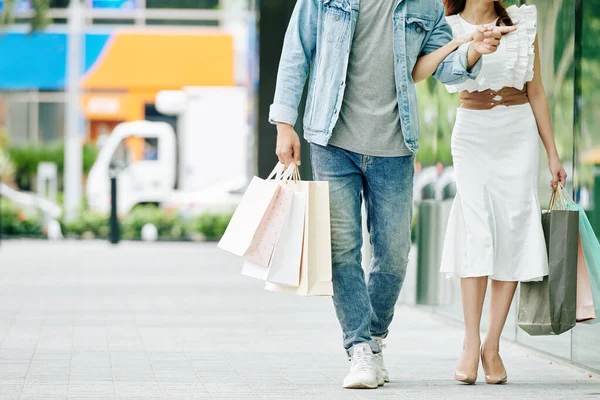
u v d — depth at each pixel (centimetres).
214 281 2344
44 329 1492
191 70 4488
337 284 1002
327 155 988
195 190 4412
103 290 2111
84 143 4503
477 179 1046
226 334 1460
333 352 1286
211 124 4431
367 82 978
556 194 1060
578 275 1020
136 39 4503
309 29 996
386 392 988
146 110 4494
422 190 1784
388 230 1000
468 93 1055
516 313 1349
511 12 1040
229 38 4500
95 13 4600
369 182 998
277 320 1642
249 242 961
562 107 1233
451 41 980
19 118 4584
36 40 4538
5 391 994
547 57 1272
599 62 1150
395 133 980
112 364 1172
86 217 4247
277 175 1000
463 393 985
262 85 2361
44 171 4488
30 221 4234
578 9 1187
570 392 993
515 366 1177
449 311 1620
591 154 1163
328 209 977
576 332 1166
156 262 2919
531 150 1043
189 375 1096
